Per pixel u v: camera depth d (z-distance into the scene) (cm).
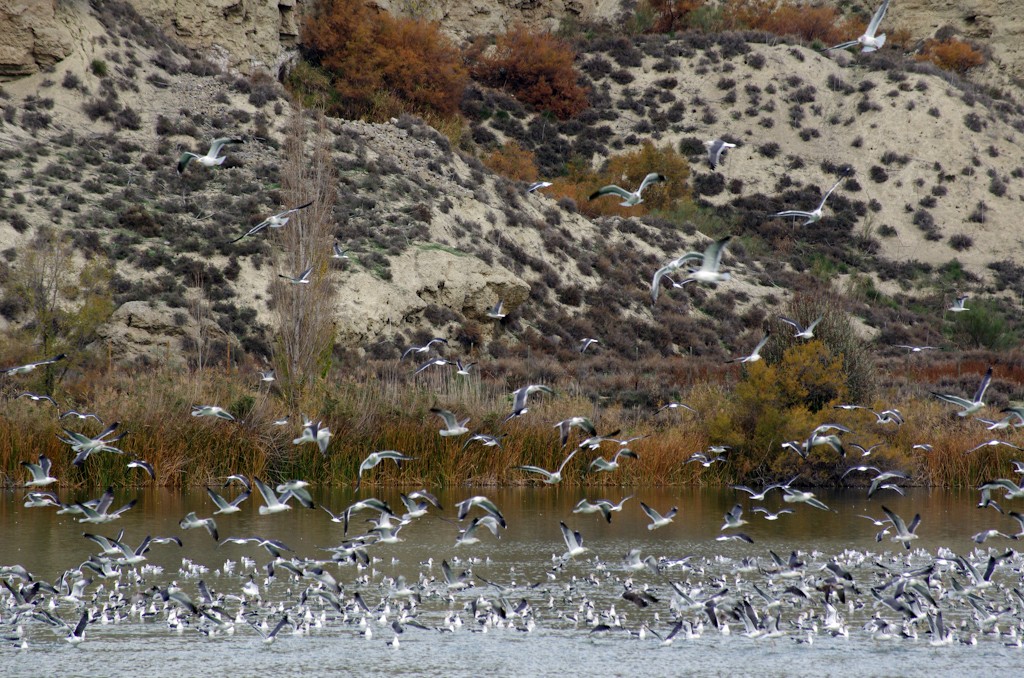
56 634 1438
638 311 5988
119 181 5334
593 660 1353
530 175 7475
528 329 5428
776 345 3444
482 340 5134
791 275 6919
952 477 3106
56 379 3328
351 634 1460
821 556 1967
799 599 1639
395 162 6247
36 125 5491
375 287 4903
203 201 5328
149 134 5775
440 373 3538
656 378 4747
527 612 1539
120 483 2669
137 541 2014
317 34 7525
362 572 1816
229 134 5944
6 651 1359
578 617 1540
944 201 7800
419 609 1590
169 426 2725
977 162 8038
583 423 1564
